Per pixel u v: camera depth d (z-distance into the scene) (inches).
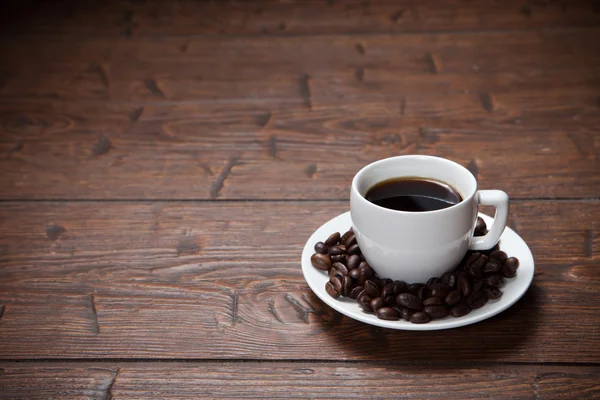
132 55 45.6
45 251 31.4
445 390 25.6
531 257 28.0
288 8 51.4
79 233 32.3
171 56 45.4
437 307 26.0
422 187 28.1
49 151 37.5
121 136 38.5
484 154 36.3
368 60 44.1
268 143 37.8
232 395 25.7
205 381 26.1
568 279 29.0
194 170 36.0
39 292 29.5
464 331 27.2
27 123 39.7
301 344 27.1
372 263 27.7
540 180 34.3
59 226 32.7
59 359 27.0
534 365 26.1
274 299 28.8
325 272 28.0
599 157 35.6
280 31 48.2
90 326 28.1
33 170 36.2
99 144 38.0
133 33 48.6
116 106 40.9
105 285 29.7
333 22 49.1
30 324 28.2
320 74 43.1
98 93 42.0
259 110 40.3
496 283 26.8
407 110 39.8
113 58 45.3
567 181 34.2
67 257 31.1
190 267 30.4
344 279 26.9
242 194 34.3
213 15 50.8
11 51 46.3
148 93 42.0
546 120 38.4
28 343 27.6
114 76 43.5
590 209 32.4
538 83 41.3
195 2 52.9
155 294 29.2
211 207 33.5
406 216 26.1
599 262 29.7
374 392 25.6
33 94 42.0
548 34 45.8
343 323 27.7
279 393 25.7
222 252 31.0
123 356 27.0
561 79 41.5
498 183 34.3
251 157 36.8
